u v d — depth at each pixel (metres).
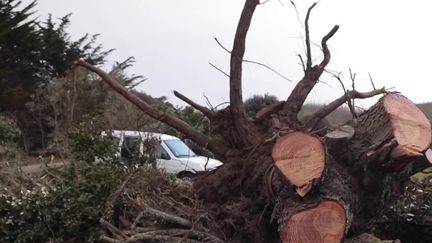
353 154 5.33
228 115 6.69
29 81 26.66
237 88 6.45
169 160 12.09
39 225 6.15
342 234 5.11
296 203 5.26
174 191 6.63
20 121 19.36
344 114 7.07
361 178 5.38
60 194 6.22
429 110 8.62
